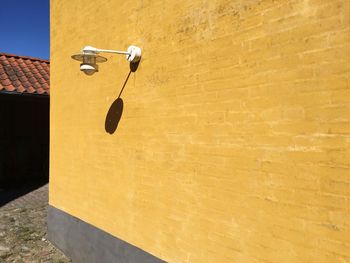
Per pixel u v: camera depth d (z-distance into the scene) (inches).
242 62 132.7
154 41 175.6
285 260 118.6
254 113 128.4
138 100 186.5
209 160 145.5
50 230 286.5
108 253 209.2
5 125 518.0
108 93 213.9
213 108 144.0
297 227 115.3
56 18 285.7
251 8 129.7
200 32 150.2
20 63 478.3
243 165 132.1
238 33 134.3
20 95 414.0
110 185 210.1
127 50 193.0
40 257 258.5
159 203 171.3
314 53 111.2
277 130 121.2
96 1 227.9
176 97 161.8
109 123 212.1
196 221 151.1
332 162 106.9
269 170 123.5
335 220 106.2
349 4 103.1
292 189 116.8
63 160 268.7
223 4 140.3
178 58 161.0
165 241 167.2
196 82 151.7
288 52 118.0
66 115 265.6
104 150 216.8
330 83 107.3
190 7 155.4
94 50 187.8
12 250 272.5
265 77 125.0
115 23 207.3
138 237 185.0
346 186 103.7
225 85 139.2
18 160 529.3
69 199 258.1
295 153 116.0
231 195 136.4
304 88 113.7
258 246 126.7
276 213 121.3
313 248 111.3
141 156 183.8
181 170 158.9
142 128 183.3
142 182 183.0
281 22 120.1
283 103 119.4
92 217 228.2
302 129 114.1
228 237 137.3
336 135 106.0
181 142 158.9
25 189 494.3
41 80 449.4
